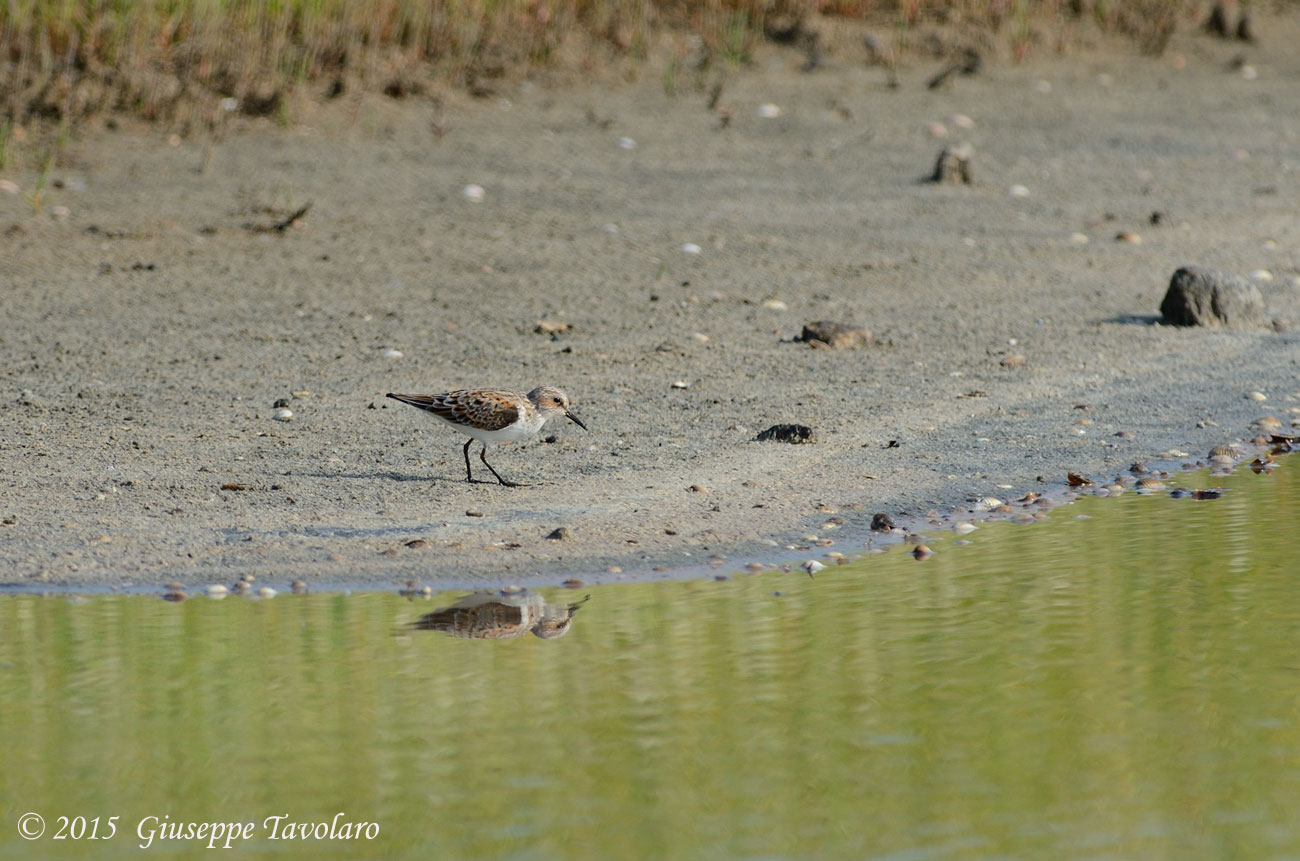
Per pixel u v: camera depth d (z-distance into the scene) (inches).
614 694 331.9
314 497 468.8
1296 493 490.9
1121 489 497.7
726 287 757.9
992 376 626.2
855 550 436.5
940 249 835.4
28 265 757.3
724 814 276.5
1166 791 282.5
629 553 428.1
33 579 402.0
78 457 501.7
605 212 885.2
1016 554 431.5
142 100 999.0
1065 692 330.3
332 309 706.8
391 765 298.4
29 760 301.4
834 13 1273.4
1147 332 697.0
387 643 362.3
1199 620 375.2
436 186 918.4
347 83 1063.0
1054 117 1123.9
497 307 715.4
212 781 292.5
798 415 568.7
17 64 1005.2
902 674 341.7
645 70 1163.9
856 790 285.3
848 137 1058.1
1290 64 1272.1
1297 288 773.3
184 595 394.3
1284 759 295.0
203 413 557.3
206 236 812.6
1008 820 272.2
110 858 266.5
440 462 507.8
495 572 411.8
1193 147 1064.2
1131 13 1342.3
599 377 614.2
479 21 1153.4
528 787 288.5
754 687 334.6
